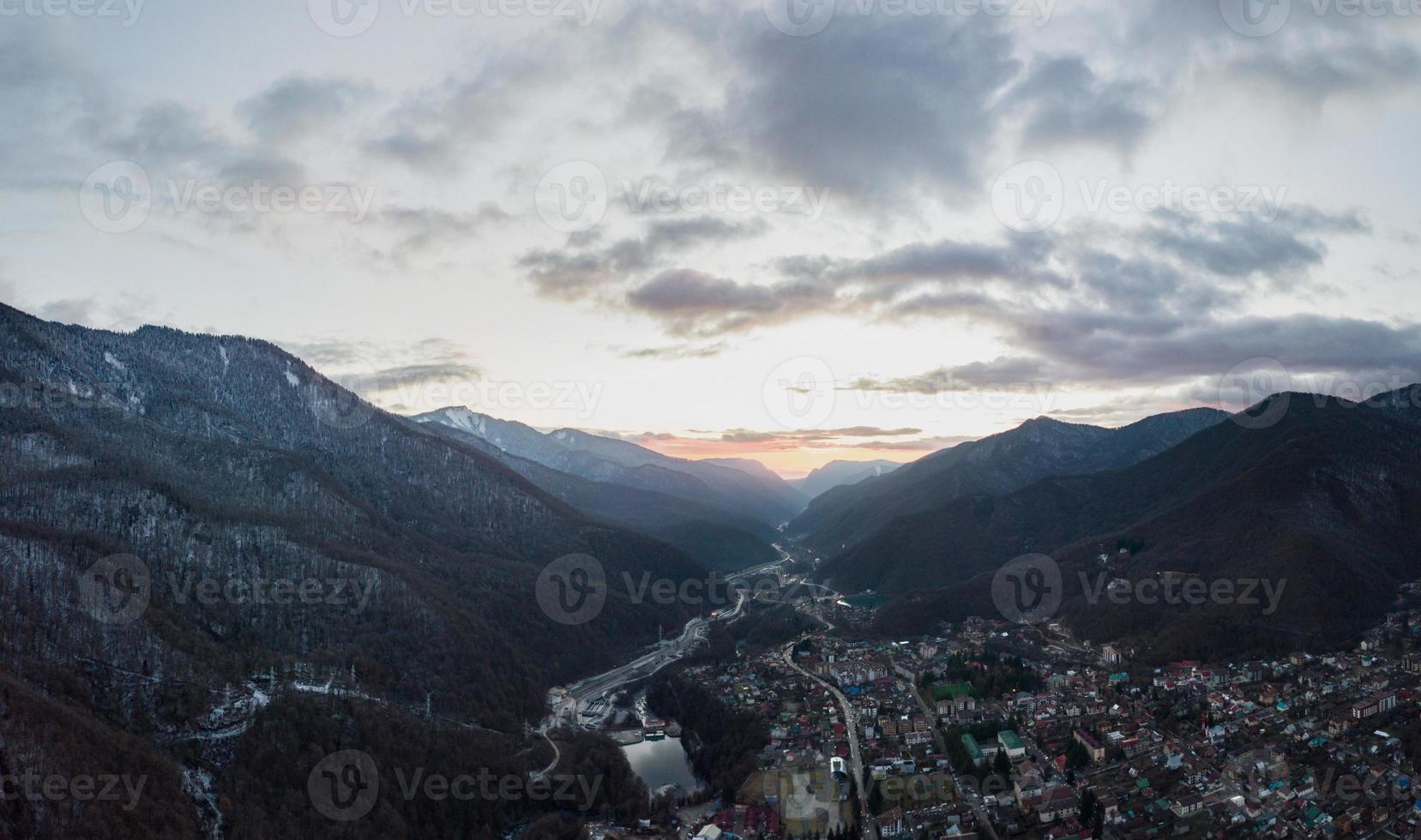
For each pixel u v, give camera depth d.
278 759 197.75
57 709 172.00
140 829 161.75
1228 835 170.88
